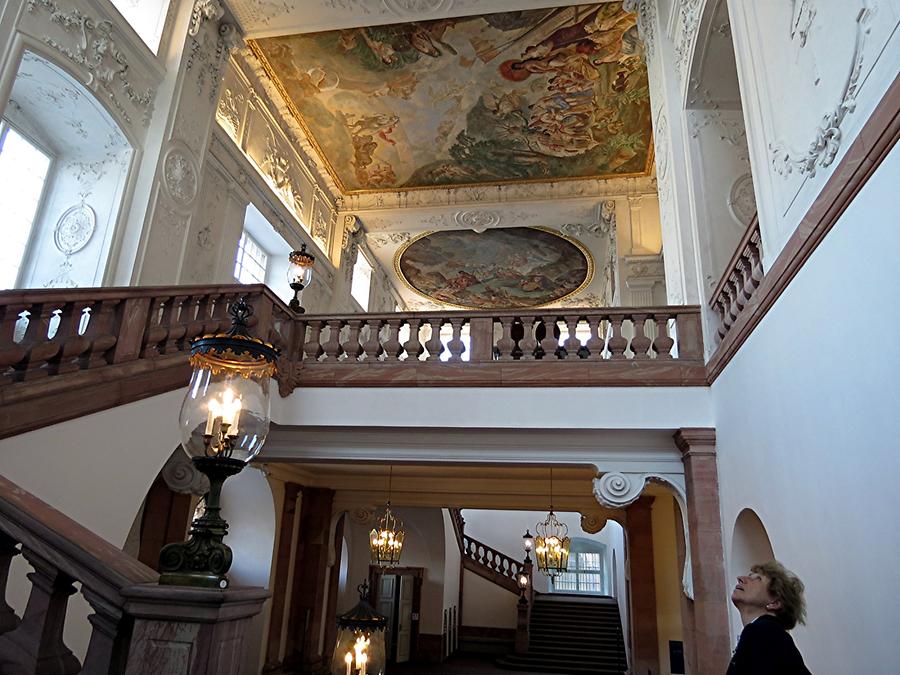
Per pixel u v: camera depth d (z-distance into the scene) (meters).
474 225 15.93
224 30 10.20
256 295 7.12
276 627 12.18
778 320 4.77
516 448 7.44
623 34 11.16
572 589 25.02
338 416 7.35
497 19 10.85
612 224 15.00
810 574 4.18
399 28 11.12
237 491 12.02
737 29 5.73
